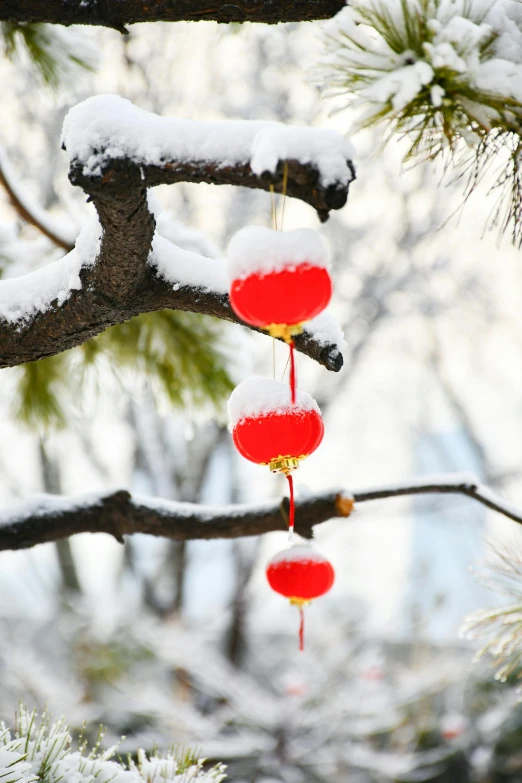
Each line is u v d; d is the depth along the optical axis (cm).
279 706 826
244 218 996
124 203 151
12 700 912
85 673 918
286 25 389
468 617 218
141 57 796
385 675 933
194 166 142
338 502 249
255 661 1025
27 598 1108
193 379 319
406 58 139
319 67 143
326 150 130
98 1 178
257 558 974
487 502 247
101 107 150
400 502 1028
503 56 143
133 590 1071
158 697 845
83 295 185
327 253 138
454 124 148
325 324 181
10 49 295
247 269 133
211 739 823
